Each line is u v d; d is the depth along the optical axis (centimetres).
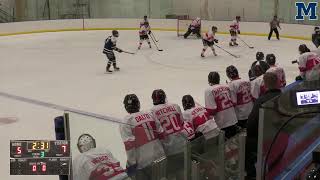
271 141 268
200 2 2000
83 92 888
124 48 1473
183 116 395
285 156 296
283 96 264
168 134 348
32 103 804
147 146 332
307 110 241
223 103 437
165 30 1938
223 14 1980
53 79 1020
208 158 307
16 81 1002
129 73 1077
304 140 326
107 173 294
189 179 296
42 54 1366
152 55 1338
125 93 871
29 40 1653
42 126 665
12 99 835
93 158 298
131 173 310
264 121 254
